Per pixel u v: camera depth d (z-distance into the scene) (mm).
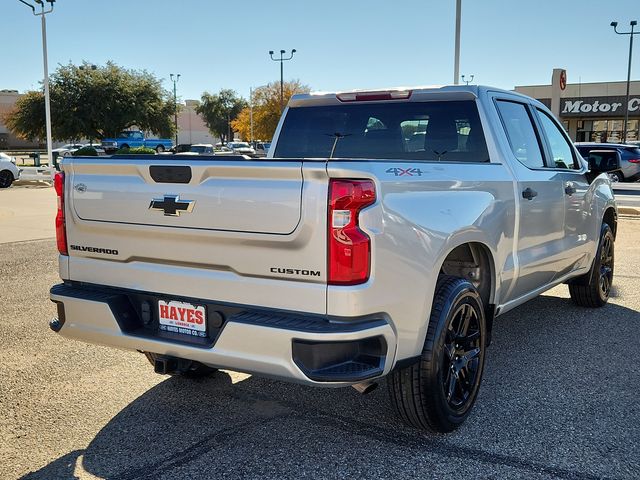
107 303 3643
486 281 4332
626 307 6875
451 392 3793
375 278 3115
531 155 5176
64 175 3877
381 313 3193
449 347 3775
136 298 3719
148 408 4246
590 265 6363
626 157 26312
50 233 12391
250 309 3275
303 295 3115
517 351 5398
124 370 4941
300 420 4051
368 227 3082
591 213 6137
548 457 3555
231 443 3748
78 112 49688
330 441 3760
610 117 50281
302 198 3059
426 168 3602
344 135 5230
